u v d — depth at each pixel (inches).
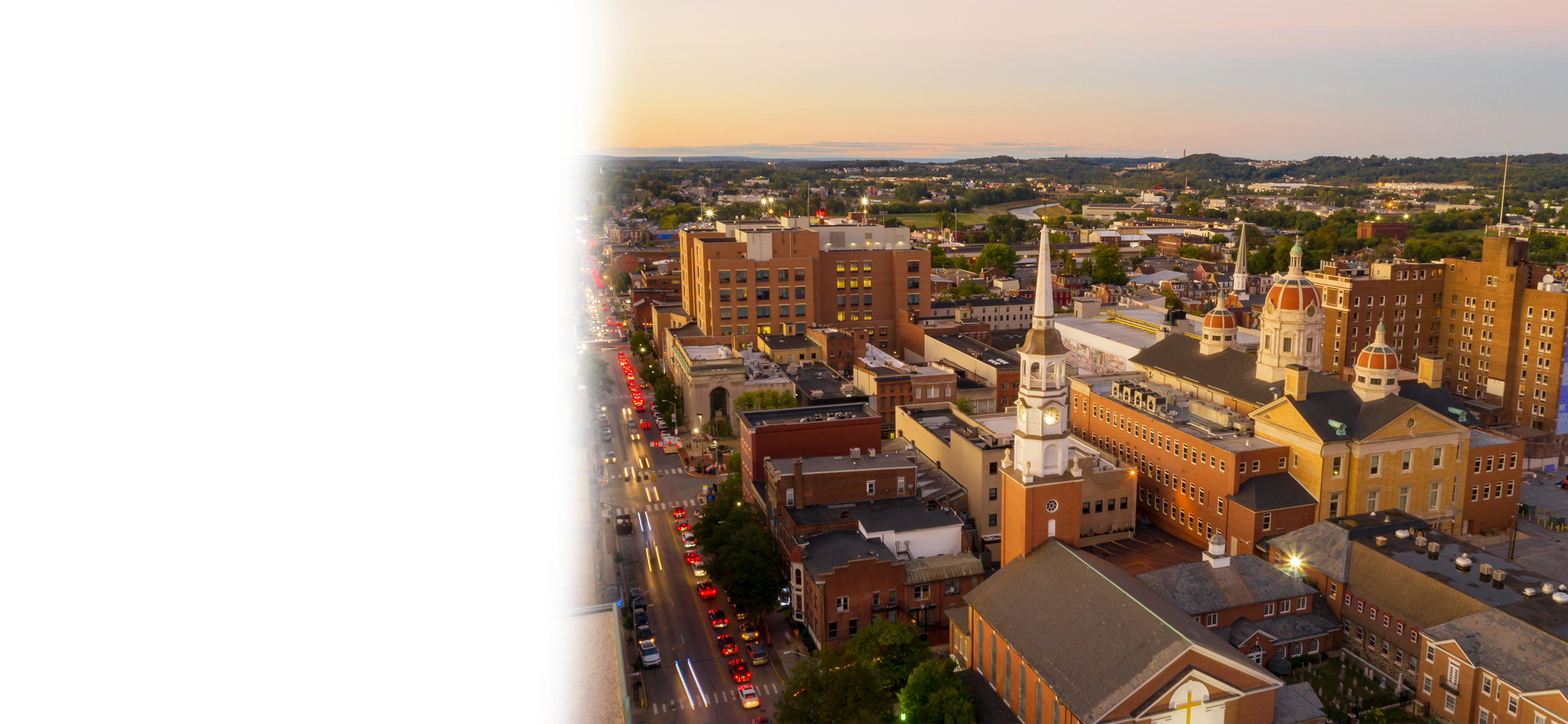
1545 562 4333.2
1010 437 4798.2
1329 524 3853.3
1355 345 7253.9
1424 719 3061.0
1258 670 2544.3
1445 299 7253.9
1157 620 2564.0
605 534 4950.8
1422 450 4286.4
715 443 6555.1
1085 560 2947.8
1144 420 5029.5
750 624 3964.1
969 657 3280.0
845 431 4982.8
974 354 7583.7
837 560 3774.6
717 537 3996.1
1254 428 4594.0
